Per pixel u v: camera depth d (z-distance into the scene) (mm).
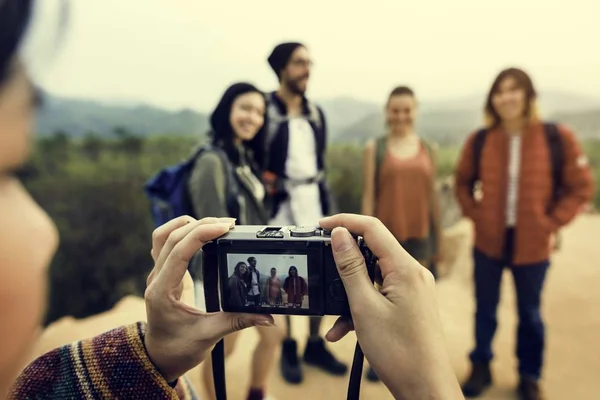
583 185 2346
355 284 663
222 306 826
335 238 682
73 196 8359
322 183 2750
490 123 2527
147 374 626
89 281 7832
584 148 8664
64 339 3219
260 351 2129
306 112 2674
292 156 2582
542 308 3791
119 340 656
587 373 2863
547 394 2648
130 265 8211
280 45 2545
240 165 2066
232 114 2010
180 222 815
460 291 4242
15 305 307
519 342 2547
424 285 641
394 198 2768
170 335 661
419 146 2844
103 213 8367
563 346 3203
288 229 830
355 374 720
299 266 792
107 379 620
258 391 2188
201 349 679
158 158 9742
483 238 2531
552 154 2346
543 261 2406
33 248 322
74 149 9164
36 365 627
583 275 4406
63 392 607
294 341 2793
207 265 833
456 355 3070
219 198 1835
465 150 2627
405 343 610
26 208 331
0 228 302
